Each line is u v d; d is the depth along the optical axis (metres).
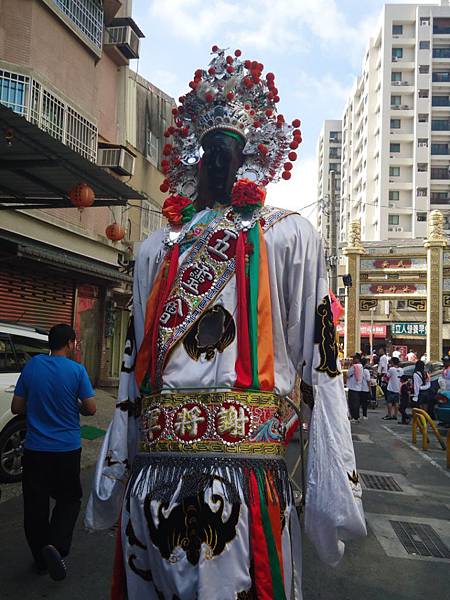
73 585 3.60
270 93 2.04
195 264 1.74
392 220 56.94
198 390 1.60
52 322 12.24
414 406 13.91
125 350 1.91
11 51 10.68
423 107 56.62
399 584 3.80
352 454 1.64
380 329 38.78
